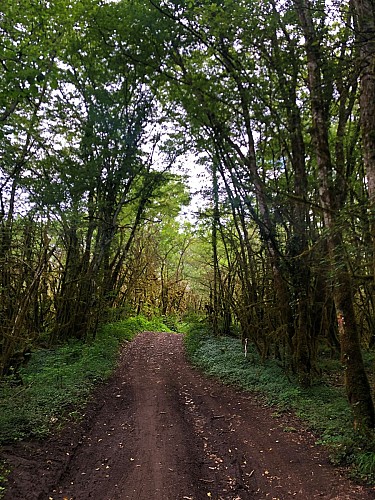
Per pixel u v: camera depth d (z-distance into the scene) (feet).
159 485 17.31
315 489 17.01
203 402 31.53
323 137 26.12
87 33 46.98
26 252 35.60
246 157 38.11
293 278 33.86
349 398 22.29
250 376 36.99
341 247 21.21
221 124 36.14
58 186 46.29
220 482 17.92
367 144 19.69
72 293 50.96
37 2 34.45
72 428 24.22
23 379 32.50
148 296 113.19
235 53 34.47
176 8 35.50
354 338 22.76
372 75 19.85
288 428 24.32
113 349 52.80
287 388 32.07
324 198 25.21
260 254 43.19
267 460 20.17
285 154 39.63
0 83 30.45
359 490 16.63
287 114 32.58
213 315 60.85
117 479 17.99
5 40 30.96
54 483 17.49
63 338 50.65
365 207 18.90
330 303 40.37
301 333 33.22
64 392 30.27
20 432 21.94
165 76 40.14
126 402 31.35
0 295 31.42
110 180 54.44
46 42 35.45
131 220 78.74
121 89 55.01
